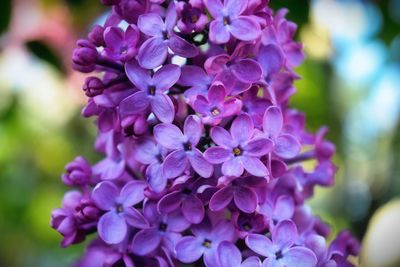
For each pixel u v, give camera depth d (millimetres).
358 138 555
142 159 282
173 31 275
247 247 281
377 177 487
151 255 282
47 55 486
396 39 468
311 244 281
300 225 298
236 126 271
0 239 644
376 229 306
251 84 276
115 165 296
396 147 486
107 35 278
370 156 530
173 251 279
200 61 282
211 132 271
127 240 284
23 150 600
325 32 474
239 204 272
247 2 275
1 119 572
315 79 504
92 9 494
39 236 632
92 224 290
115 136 294
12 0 457
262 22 274
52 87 571
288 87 293
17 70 564
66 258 646
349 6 484
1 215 620
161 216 281
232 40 276
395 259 299
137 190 284
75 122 597
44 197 624
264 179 272
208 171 270
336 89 524
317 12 471
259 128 278
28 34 539
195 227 281
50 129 592
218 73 275
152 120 284
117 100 282
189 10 274
